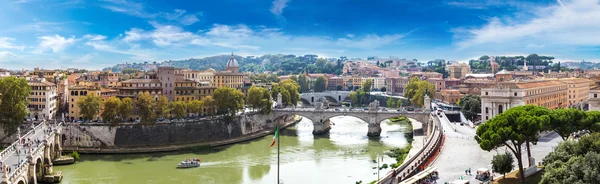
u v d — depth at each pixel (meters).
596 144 95.38
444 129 198.25
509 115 113.06
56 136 168.50
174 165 167.25
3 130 186.25
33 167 124.56
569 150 101.38
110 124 193.50
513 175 118.06
